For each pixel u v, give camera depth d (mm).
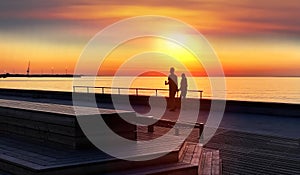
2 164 6336
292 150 9648
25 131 8141
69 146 7102
